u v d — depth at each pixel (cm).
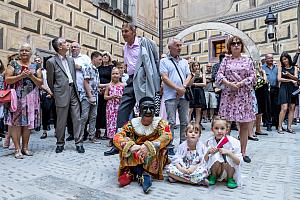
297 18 1005
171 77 424
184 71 440
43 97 611
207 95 800
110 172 341
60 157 418
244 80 385
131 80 417
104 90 596
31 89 429
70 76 467
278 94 700
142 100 319
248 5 1153
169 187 290
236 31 1183
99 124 613
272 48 1076
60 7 848
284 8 1039
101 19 1019
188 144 312
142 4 1268
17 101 411
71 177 318
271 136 639
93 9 980
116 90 537
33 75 418
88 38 959
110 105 533
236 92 393
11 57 470
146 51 404
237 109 391
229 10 1211
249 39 1143
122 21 1135
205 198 259
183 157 310
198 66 703
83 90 524
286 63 680
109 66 627
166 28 1403
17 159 402
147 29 1306
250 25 1144
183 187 290
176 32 1371
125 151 294
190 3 1327
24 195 261
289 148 495
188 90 441
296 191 275
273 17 1042
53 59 462
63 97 454
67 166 366
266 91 670
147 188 273
